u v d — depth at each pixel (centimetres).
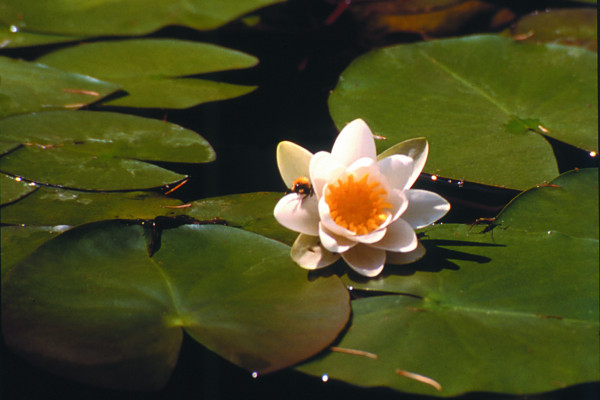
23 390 130
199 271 136
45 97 152
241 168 149
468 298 135
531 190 143
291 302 134
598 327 134
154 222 139
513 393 130
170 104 154
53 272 134
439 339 133
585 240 139
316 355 132
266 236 139
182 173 147
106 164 145
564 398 131
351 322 134
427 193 138
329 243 135
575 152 151
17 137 146
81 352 130
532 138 149
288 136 153
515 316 134
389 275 137
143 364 130
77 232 137
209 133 153
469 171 146
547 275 137
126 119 150
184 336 135
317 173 137
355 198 137
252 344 132
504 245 139
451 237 140
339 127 151
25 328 131
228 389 132
